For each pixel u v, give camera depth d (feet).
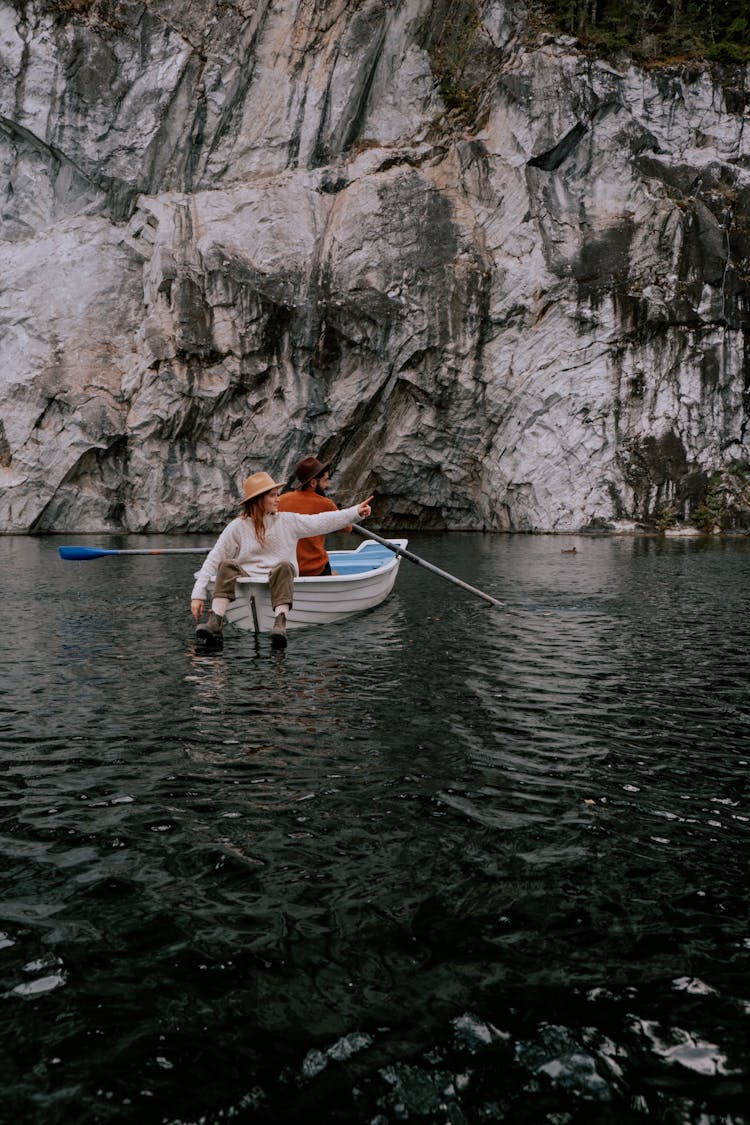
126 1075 4.50
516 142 66.90
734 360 64.54
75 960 5.58
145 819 8.07
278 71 69.41
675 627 19.93
